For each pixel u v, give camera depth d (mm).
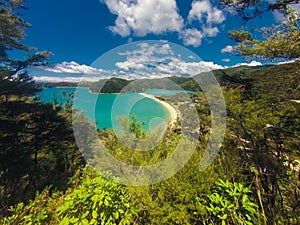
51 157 13016
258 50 5074
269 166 2467
